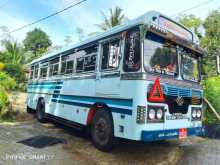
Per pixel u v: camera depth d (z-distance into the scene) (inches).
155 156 245.3
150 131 207.2
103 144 249.0
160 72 222.7
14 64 1168.8
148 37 220.4
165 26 233.6
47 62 426.0
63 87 348.5
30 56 1588.3
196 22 725.3
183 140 323.0
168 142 305.9
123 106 222.2
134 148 268.1
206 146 294.7
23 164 202.2
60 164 207.9
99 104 261.4
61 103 350.6
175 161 235.8
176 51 246.8
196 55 273.6
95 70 273.7
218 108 350.9
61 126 395.5
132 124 207.9
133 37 222.8
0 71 999.6
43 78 434.3
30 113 516.7
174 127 228.5
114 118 232.5
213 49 643.5
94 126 267.6
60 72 366.9
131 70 219.0
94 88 271.0
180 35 251.8
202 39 660.1
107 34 260.7
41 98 431.5
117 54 240.2
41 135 314.8
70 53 343.3
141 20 216.5
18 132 326.6
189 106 247.9
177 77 240.4
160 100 216.8
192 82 258.1
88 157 231.8
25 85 1096.8
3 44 1454.2
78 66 315.0
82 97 294.4
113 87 239.0
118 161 224.1
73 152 245.6
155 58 221.8
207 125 344.8
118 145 263.6
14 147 250.5
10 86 885.8
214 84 358.3
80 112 295.9
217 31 686.5
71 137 313.7
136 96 208.2
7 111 451.8
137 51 216.1
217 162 233.9
